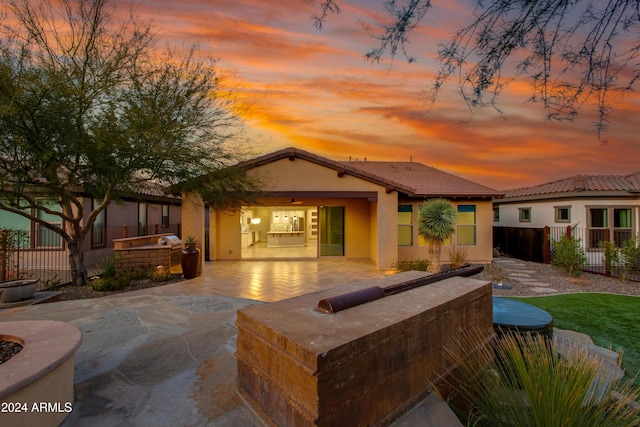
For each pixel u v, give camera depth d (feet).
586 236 40.68
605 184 42.06
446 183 44.98
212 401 8.71
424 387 8.18
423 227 35.24
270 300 22.91
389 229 35.53
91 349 12.53
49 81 18.66
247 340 8.11
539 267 38.78
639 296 25.12
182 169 25.31
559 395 6.80
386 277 13.12
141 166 22.98
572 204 41.96
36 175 20.97
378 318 7.60
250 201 32.48
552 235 42.47
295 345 6.09
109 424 7.88
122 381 10.05
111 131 20.43
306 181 34.91
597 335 16.70
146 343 13.12
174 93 23.49
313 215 63.72
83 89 19.74
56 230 25.18
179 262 36.01
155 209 56.70
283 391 6.54
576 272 33.42
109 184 22.58
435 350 8.68
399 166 54.70
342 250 46.26
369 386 6.59
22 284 20.30
